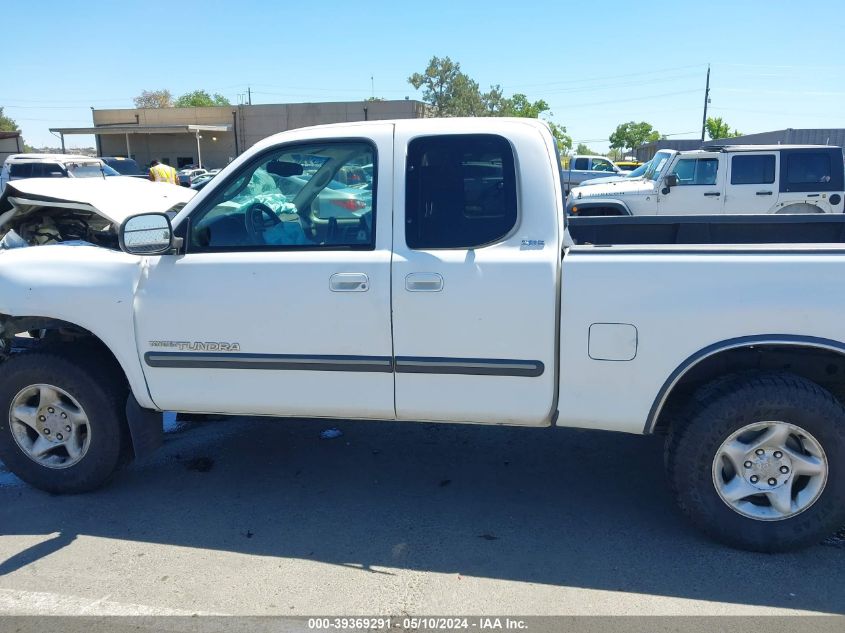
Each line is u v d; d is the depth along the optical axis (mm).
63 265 3674
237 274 3461
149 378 3650
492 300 3221
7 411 3846
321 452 4582
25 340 4078
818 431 3082
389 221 3369
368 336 3363
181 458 4504
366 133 3453
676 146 36469
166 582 3123
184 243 3578
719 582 3062
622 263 3143
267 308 3432
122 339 3615
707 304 3090
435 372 3336
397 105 48156
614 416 3264
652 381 3184
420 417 3455
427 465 4359
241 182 3584
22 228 4477
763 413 3098
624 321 3152
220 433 4926
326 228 3494
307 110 49156
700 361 3229
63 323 3885
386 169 3400
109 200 4262
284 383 3514
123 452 3924
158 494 4004
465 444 4668
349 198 3471
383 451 4578
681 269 3102
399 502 3883
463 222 3324
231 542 3473
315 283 3371
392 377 3395
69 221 4621
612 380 3215
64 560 3309
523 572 3180
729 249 3145
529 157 3305
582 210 13258
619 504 3820
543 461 4395
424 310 3283
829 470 3113
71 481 3891
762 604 2904
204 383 3602
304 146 3516
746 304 3061
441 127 3400
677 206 12867
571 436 4781
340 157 3504
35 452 3893
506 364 3262
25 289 3635
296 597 3008
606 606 2910
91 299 3598
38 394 3857
